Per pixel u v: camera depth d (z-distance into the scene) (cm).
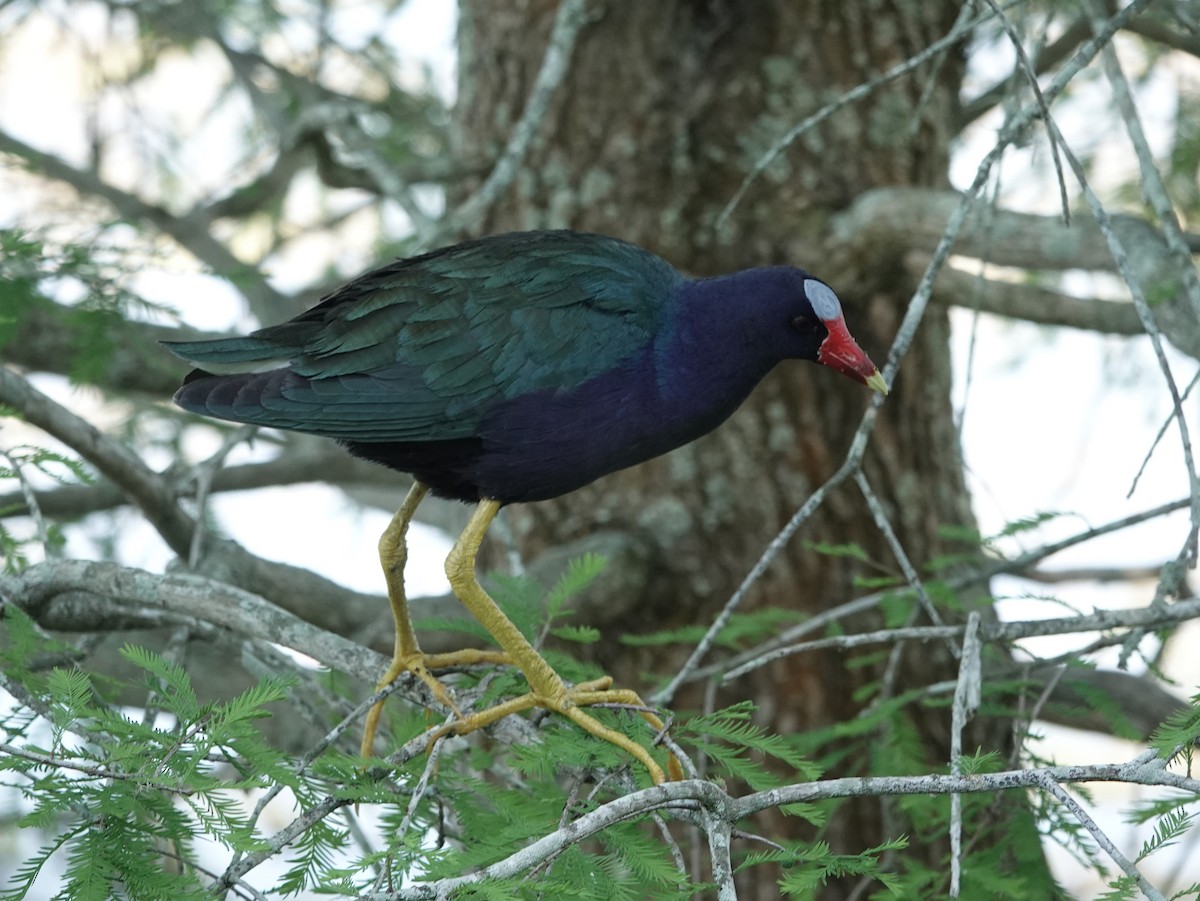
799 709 1180
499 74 1275
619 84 1233
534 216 1250
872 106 1223
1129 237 968
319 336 806
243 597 790
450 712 737
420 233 1101
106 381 1302
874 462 1220
